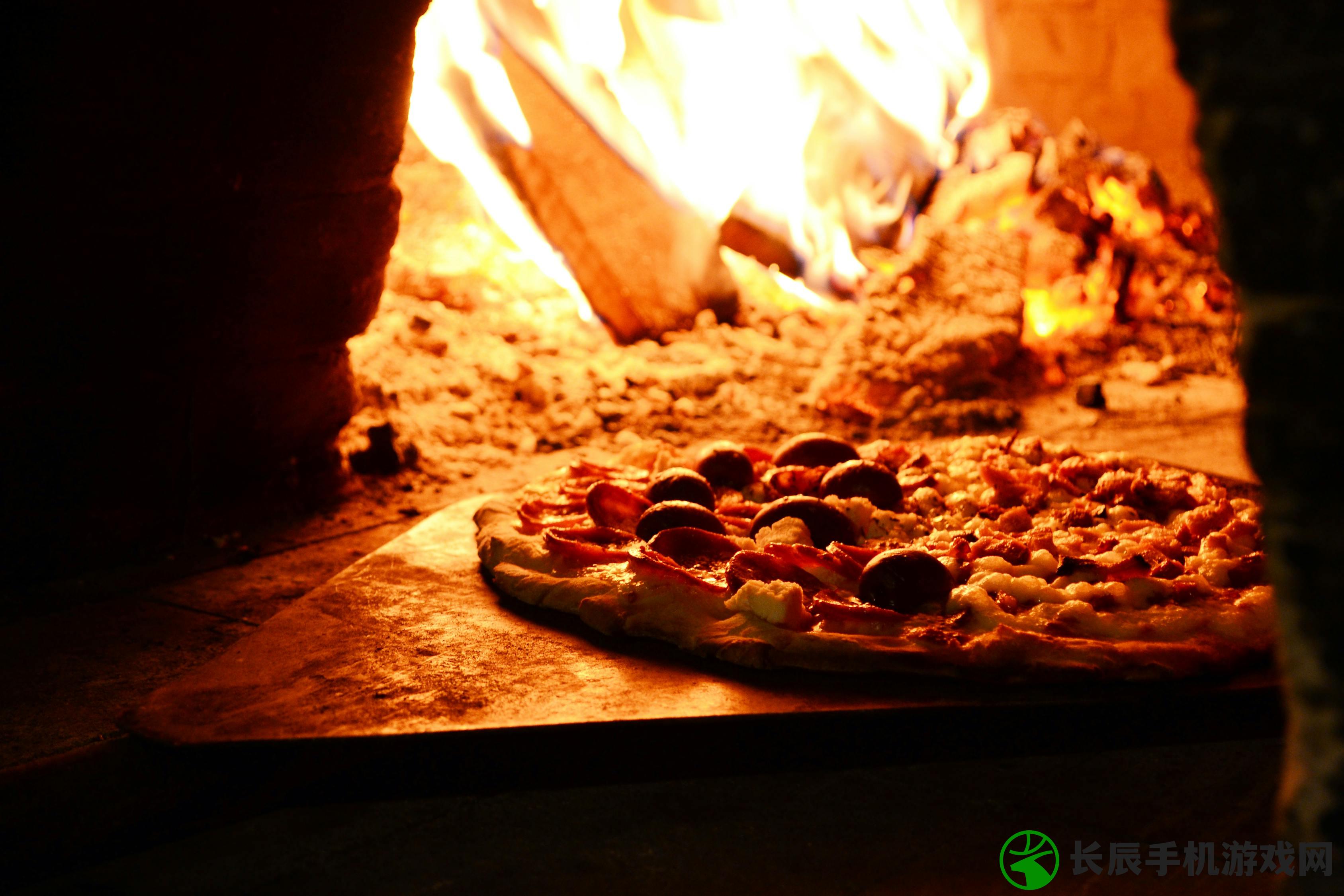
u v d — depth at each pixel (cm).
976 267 119
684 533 73
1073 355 122
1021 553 72
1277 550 44
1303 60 41
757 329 116
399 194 88
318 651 69
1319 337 41
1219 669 67
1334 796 42
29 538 79
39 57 74
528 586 72
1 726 69
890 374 108
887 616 68
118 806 64
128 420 81
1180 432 106
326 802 65
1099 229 131
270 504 88
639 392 105
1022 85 180
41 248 76
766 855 64
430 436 98
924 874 63
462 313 108
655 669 68
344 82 83
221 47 78
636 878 63
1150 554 72
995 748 66
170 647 75
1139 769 68
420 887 63
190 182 79
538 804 66
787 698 66
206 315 82
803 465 82
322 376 89
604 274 110
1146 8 178
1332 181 41
